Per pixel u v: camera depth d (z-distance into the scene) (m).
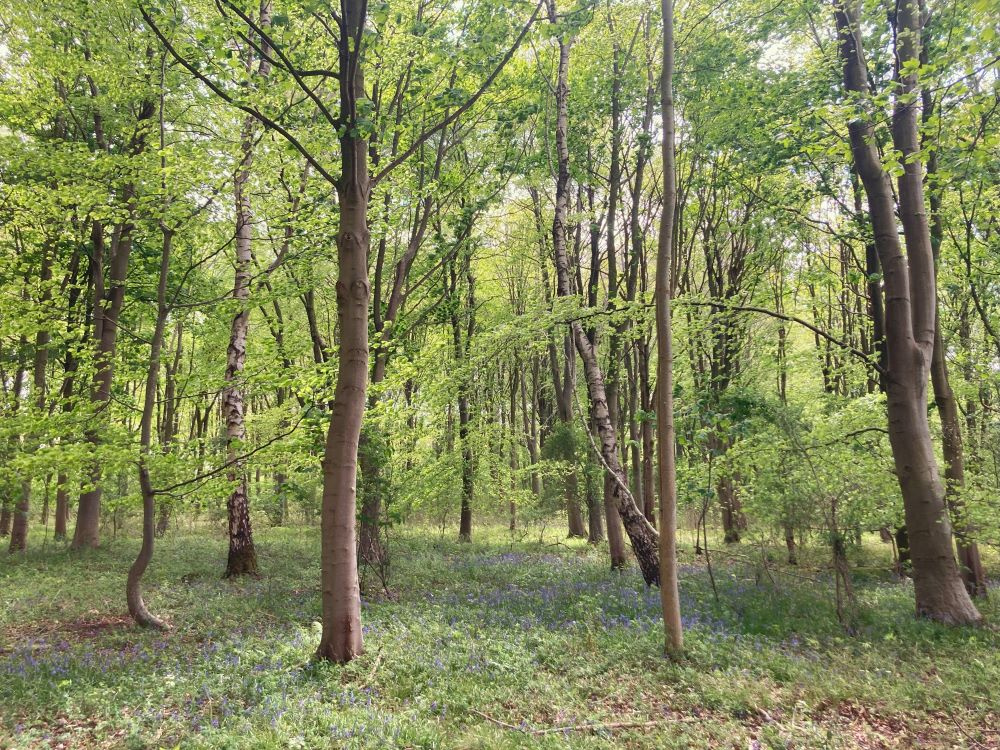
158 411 22.42
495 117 14.08
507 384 29.88
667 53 6.95
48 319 11.13
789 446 10.12
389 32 8.34
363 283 7.05
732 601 9.41
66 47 13.50
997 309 13.52
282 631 7.71
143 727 4.84
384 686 5.84
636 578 11.95
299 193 11.12
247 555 12.62
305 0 6.30
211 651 6.87
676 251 16.19
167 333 20.59
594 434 15.61
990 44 5.91
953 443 10.41
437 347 11.54
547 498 19.94
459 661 6.38
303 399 9.66
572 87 15.10
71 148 11.73
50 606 9.45
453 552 17.09
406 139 12.22
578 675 6.14
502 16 8.41
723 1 12.16
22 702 5.40
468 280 21.62
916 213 9.08
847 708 5.39
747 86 11.59
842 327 20.67
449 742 4.57
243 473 9.53
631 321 14.80
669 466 6.79
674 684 5.92
